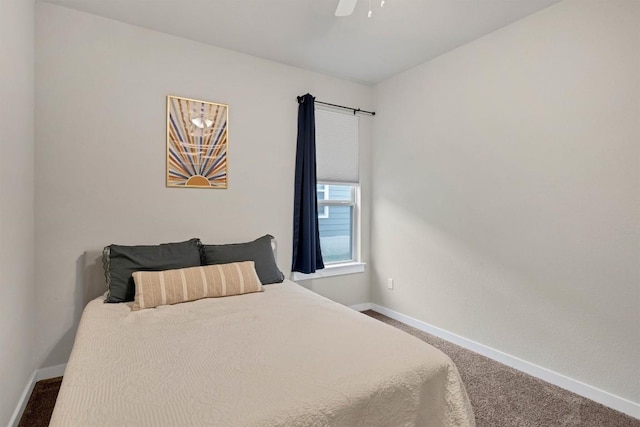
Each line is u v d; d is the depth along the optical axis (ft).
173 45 8.61
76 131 7.52
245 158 9.70
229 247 8.68
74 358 4.32
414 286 10.69
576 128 6.84
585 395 6.73
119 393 3.52
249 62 9.71
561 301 7.14
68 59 7.41
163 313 6.20
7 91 5.29
